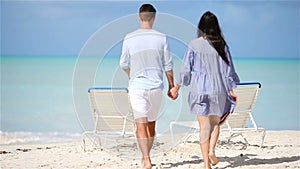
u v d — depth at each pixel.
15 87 42.91
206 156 10.03
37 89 41.62
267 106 31.48
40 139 18.58
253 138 15.05
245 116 13.53
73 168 10.78
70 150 13.09
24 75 51.81
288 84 43.75
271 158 11.55
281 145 13.71
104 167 10.84
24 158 12.05
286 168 10.45
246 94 13.25
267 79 47.09
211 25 9.88
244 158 11.58
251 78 47.81
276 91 39.31
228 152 12.44
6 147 14.37
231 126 13.59
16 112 28.80
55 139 18.50
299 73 53.38
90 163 11.25
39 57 78.31
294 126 25.02
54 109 29.97
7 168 10.85
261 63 66.75
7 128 22.28
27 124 23.89
